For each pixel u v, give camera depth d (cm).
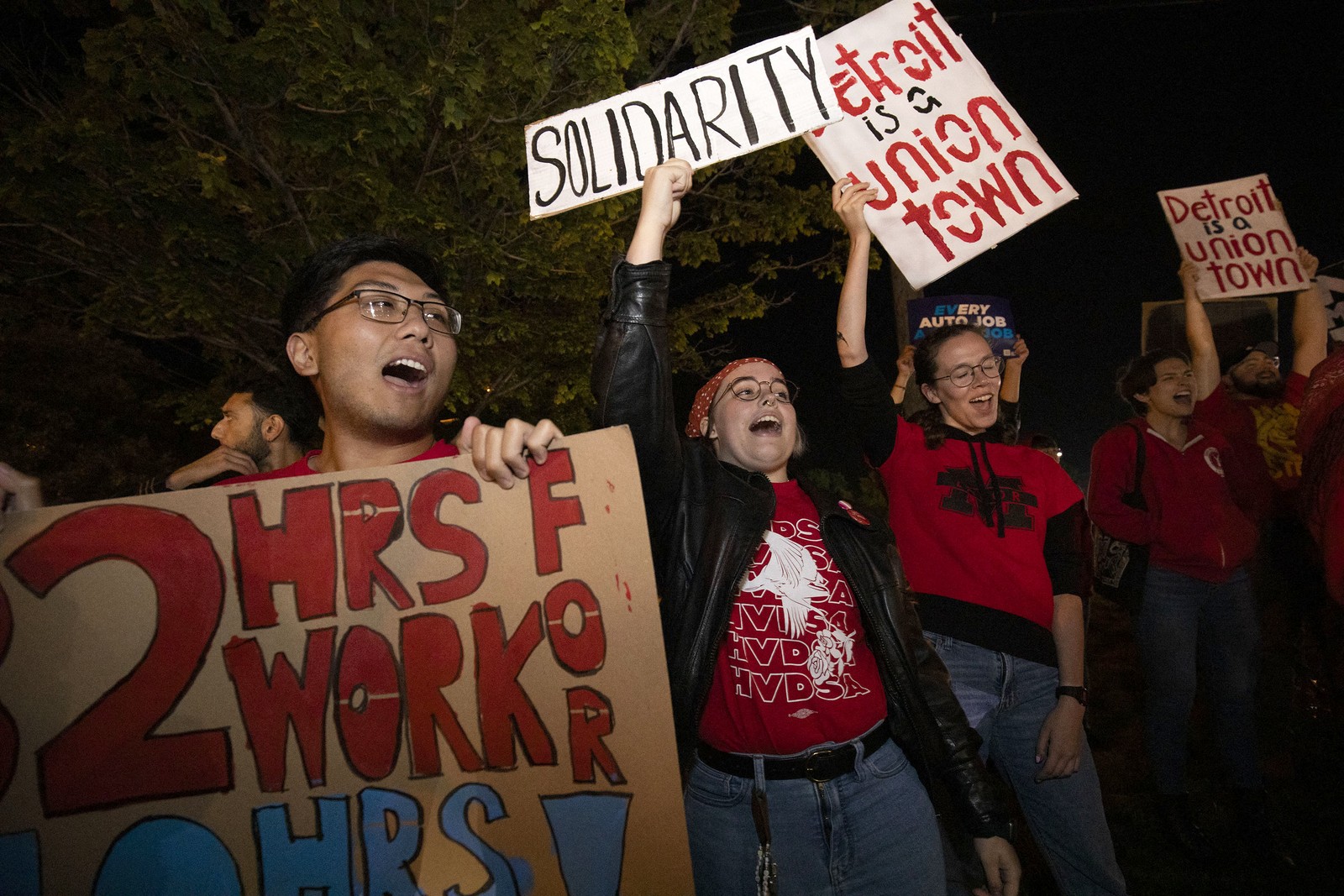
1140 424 370
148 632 147
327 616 152
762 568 200
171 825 142
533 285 634
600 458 161
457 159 595
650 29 736
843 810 192
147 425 873
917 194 295
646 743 154
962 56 298
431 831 147
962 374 290
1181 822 352
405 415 167
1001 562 268
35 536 147
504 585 156
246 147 558
